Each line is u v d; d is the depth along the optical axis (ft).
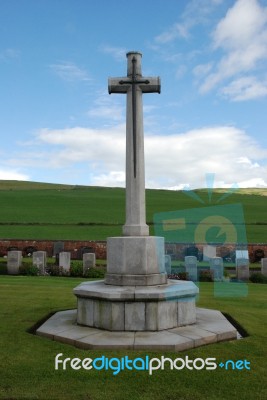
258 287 48.32
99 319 22.12
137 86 25.17
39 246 85.15
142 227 24.23
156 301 21.57
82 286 23.63
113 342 19.60
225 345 20.31
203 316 25.53
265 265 59.26
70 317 25.45
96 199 186.19
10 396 14.80
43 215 139.03
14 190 217.77
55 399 14.60
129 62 25.58
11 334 22.13
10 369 17.28
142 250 23.47
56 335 21.06
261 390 15.49
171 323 22.16
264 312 29.66
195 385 15.87
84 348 19.62
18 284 44.29
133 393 15.12
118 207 162.71
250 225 123.85
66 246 83.92
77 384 15.88
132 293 21.33
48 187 245.45
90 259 61.67
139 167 24.62
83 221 128.06
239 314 27.81
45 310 28.25
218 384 15.97
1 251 85.56
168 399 14.67
